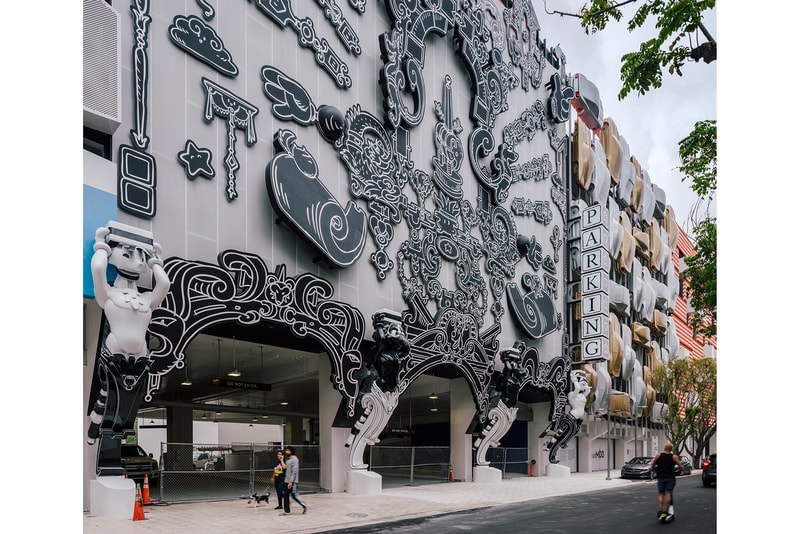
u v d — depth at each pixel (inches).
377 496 858.1
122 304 587.2
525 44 1536.7
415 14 1108.5
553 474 1454.2
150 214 661.3
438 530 574.2
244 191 782.5
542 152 1553.9
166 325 660.1
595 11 395.9
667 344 2623.0
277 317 777.6
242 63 800.9
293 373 1144.8
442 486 1053.8
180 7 736.3
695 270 703.7
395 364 912.3
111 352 587.2
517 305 1323.8
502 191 1318.9
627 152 2250.2
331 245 859.4
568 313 1593.3
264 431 1398.9
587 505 793.6
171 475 868.6
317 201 847.7
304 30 892.0
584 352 1549.0
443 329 1060.5
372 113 1002.1
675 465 612.7
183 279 679.7
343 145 928.9
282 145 815.1
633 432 2162.9
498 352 1252.5
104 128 620.1
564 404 1459.2
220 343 991.6
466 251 1183.6
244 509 686.5
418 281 1050.7
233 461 921.5
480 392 1150.3
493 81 1336.1
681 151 510.0
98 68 602.2
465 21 1257.4
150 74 690.8
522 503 821.2
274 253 811.4
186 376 1162.6
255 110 806.5
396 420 1637.6
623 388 2037.4
